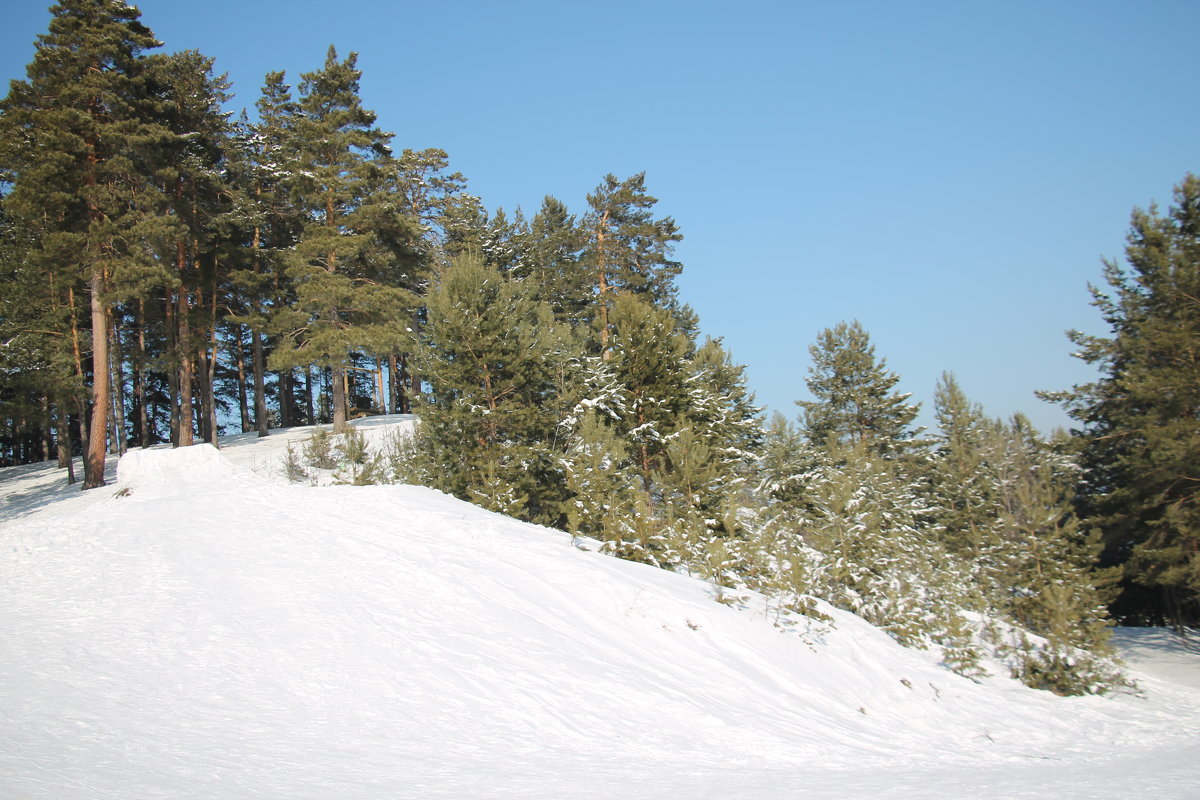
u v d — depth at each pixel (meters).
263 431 38.75
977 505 30.64
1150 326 24.12
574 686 8.73
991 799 5.59
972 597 17.53
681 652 10.91
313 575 11.38
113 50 28.12
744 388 28.59
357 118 35.00
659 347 22.55
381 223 34.38
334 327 33.22
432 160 45.91
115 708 6.48
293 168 35.06
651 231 37.81
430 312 21.12
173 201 31.25
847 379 39.06
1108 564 30.72
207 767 5.28
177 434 38.38
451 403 20.34
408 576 11.64
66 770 4.83
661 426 21.69
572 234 38.38
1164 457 22.64
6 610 9.54
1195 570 22.50
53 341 31.98
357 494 16.95
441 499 17.14
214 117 33.69
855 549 16.89
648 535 15.42
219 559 12.08
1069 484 30.30
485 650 9.34
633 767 6.62
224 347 49.22
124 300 27.84
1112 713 14.13
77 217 28.36
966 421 36.47
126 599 10.05
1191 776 7.45
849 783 6.41
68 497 26.84
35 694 6.59
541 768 6.24
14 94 26.98
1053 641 16.22
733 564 14.59
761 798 5.45
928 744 9.99
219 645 8.48
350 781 5.31
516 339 21.03
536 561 13.06
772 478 27.77
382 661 8.54
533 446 19.92
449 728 7.11
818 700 10.71
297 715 6.90
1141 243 26.12
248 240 40.50
